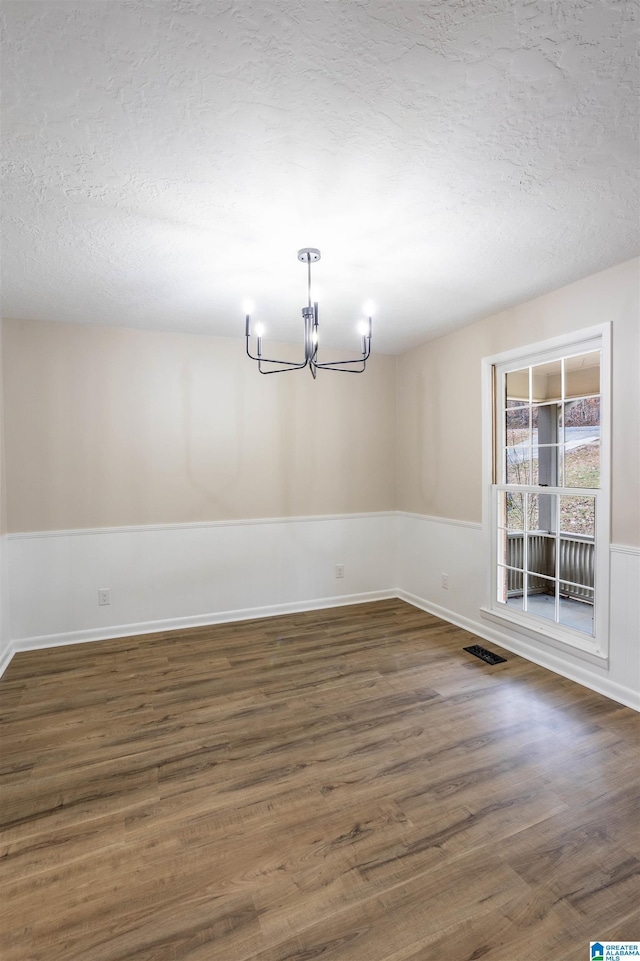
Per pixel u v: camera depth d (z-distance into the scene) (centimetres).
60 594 355
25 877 153
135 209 196
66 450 356
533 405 323
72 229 212
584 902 143
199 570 396
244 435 410
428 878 152
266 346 417
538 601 322
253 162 167
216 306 321
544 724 241
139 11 111
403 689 280
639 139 158
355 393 453
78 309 325
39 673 304
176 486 388
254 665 315
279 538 425
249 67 127
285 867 157
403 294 303
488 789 193
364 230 217
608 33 119
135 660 324
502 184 183
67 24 114
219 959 127
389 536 471
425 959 127
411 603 453
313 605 439
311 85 133
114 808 184
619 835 168
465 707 259
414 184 182
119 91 134
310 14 112
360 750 221
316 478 438
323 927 136
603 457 270
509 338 332
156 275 266
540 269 264
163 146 157
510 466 345
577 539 294
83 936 133
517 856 160
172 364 385
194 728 241
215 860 159
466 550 381
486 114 146
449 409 397
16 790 195
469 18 114
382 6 110
